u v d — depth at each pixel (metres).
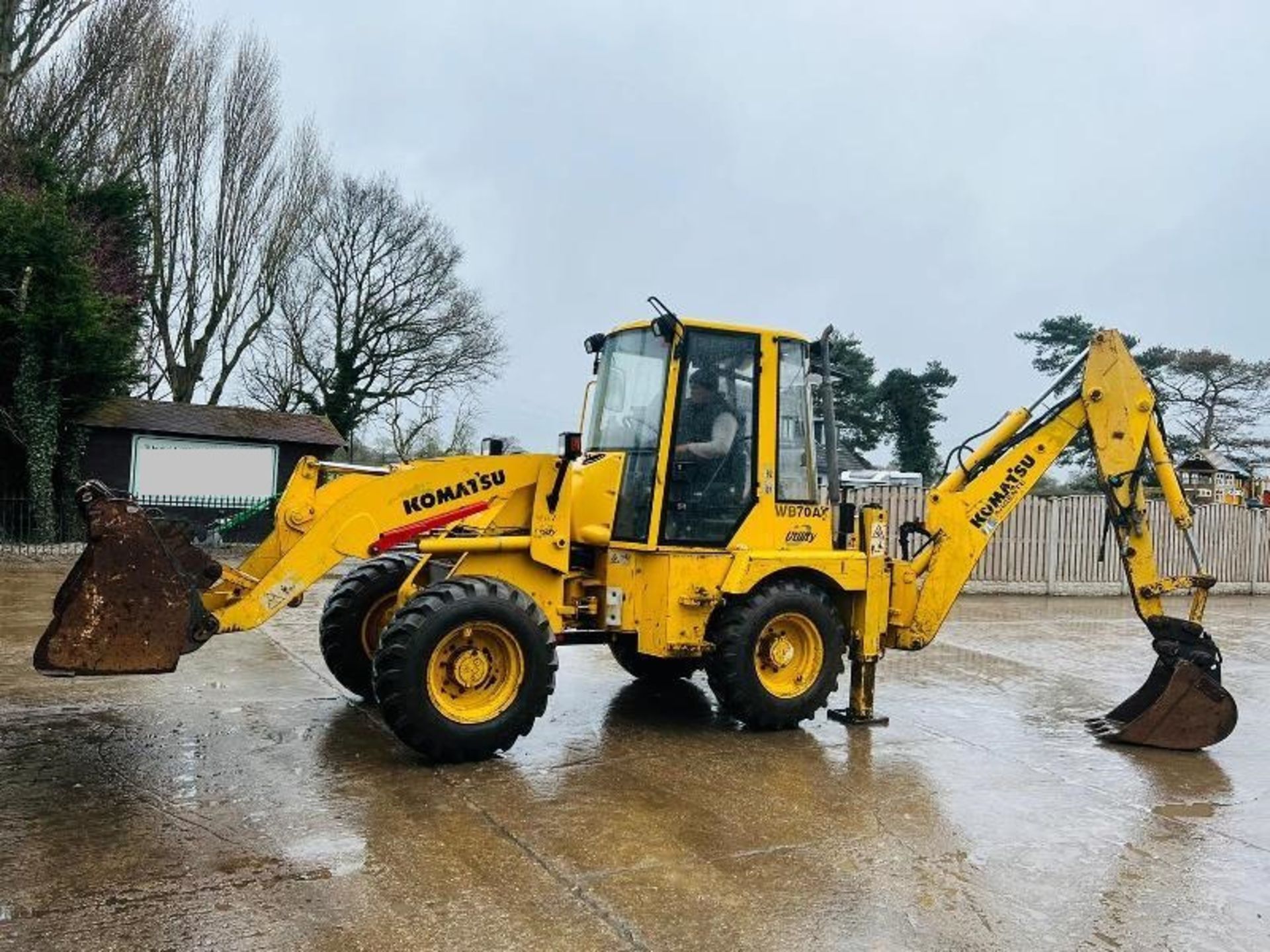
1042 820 4.70
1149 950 3.37
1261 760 5.99
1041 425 7.04
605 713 6.55
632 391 6.47
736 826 4.43
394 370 32.25
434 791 4.76
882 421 39.84
